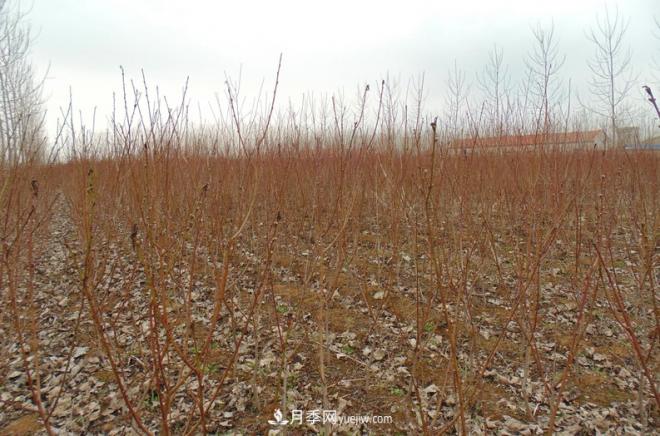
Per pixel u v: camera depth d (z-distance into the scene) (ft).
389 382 9.93
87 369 10.67
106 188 15.07
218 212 10.75
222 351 11.28
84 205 4.18
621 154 16.78
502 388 9.71
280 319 13.03
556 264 16.60
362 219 20.25
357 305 14.07
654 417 8.73
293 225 16.35
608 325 12.34
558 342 11.58
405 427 8.39
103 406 9.33
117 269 17.48
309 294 14.70
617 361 10.64
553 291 14.34
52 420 8.98
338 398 9.37
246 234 17.58
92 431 8.60
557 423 8.52
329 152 16.71
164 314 4.35
